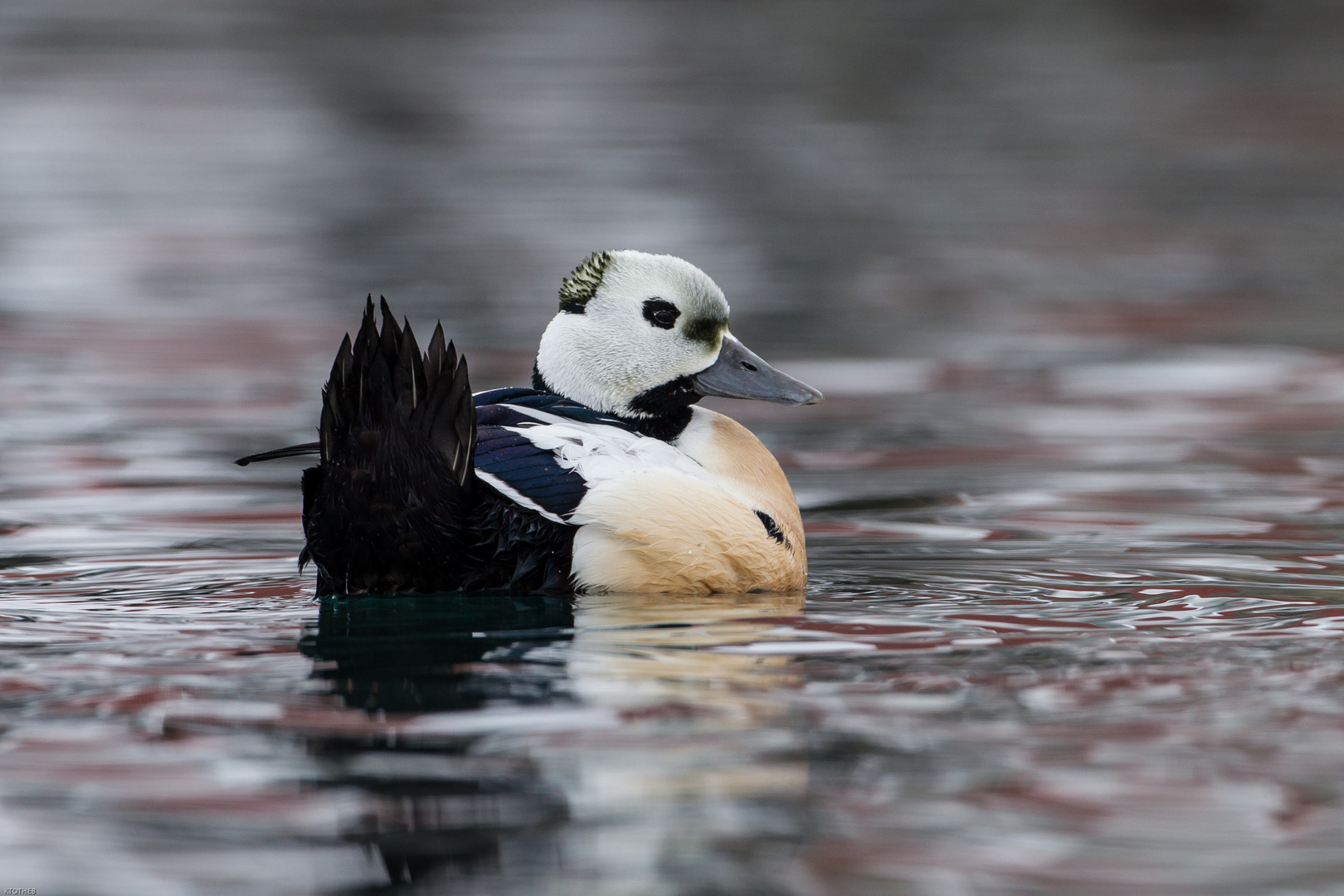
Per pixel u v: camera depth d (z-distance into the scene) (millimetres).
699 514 8758
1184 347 20344
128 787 5621
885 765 5859
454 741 6066
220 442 14883
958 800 5559
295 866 5016
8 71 52188
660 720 6328
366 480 8094
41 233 29125
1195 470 13703
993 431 15648
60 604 8703
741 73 53844
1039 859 5133
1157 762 5910
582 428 8961
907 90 50625
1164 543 10773
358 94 48781
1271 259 27375
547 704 6539
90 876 4949
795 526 9625
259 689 6773
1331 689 6809
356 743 6035
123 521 11570
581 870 5004
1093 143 42031
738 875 4996
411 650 7461
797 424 16250
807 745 6043
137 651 7445
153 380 18000
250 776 5715
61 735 6141
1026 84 51531
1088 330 21641
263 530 11281
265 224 30422
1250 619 8305
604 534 8562
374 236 29094
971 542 10914
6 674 7027
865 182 36188
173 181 35719
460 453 8086
